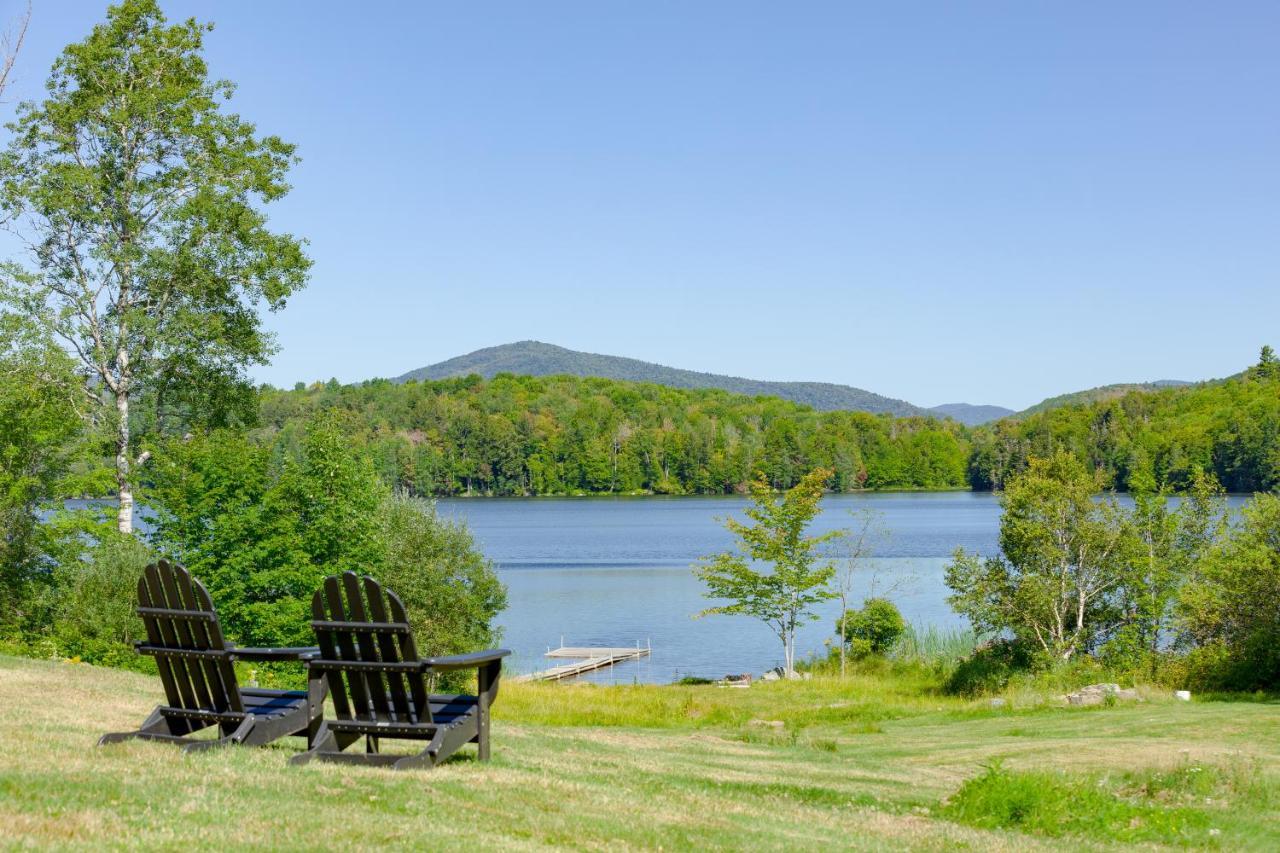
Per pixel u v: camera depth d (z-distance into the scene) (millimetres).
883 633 39469
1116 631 33156
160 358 34219
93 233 33500
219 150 35312
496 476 192625
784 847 7789
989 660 32438
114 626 24297
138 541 27156
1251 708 23031
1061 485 33000
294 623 26688
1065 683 29344
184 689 9047
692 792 10031
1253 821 12086
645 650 45375
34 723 10203
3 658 17297
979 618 32594
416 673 8344
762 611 39312
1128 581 32125
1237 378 159500
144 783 7168
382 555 29422
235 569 26891
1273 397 127438
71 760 7805
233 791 7188
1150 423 147375
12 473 28469
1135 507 34000
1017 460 158750
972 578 33281
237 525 27156
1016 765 16906
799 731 22594
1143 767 15656
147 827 6141
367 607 8336
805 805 10609
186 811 6570
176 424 36406
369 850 6117
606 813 8031
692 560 80625
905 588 60719
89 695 13609
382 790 7656
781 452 192375
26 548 28203
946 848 8820
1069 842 9906
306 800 7156
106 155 33938
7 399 28453
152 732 9023
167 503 28125
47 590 27625
